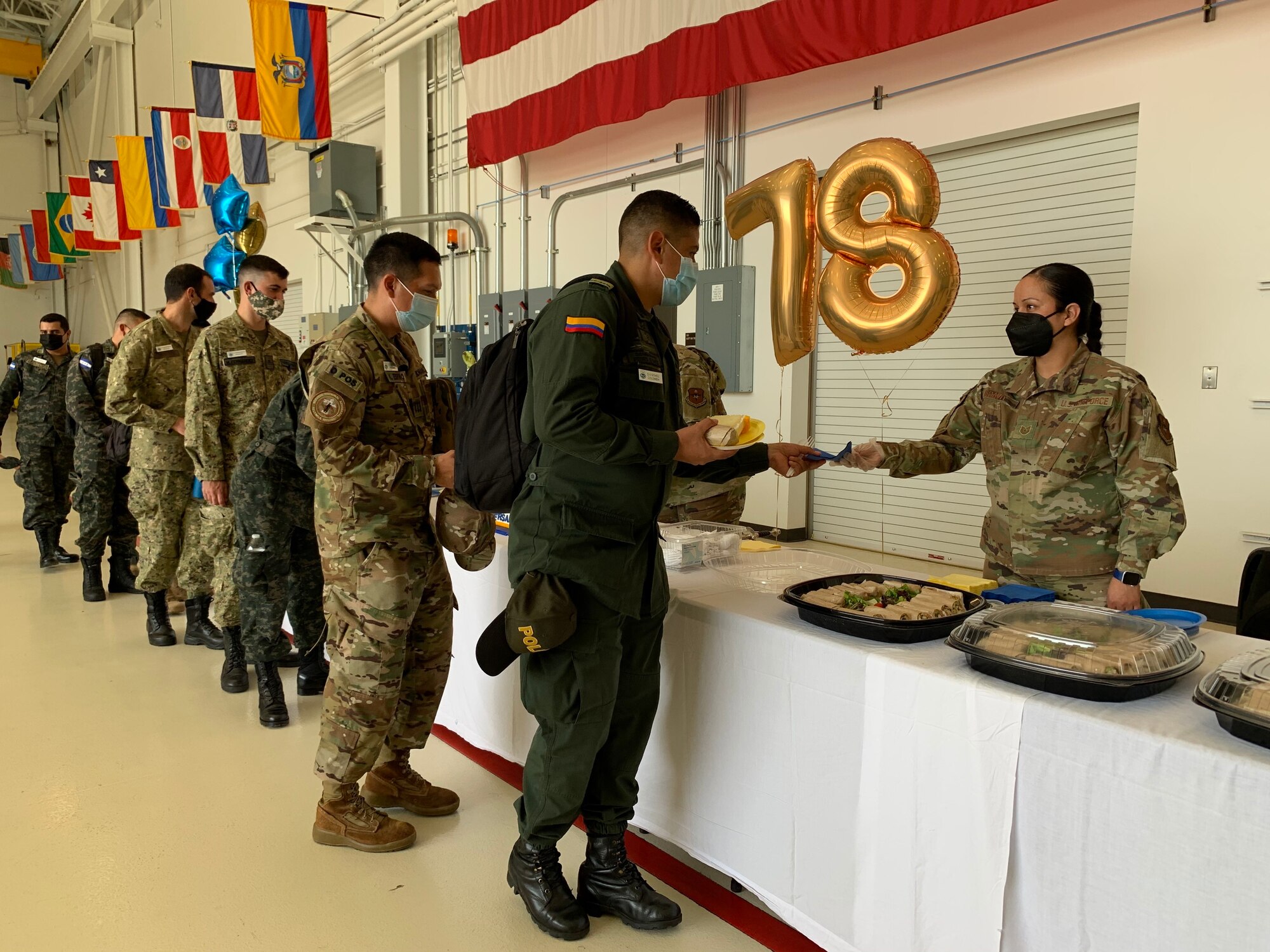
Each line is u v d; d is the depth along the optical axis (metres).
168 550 3.79
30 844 2.11
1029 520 1.92
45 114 18.75
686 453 1.56
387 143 7.69
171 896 1.89
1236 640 1.53
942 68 4.20
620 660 1.70
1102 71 3.65
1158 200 3.52
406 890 1.92
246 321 3.32
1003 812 1.24
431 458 1.98
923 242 2.00
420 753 2.71
